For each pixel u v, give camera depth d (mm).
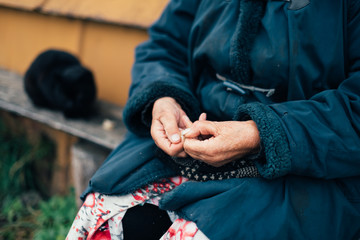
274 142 842
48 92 2229
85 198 1067
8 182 2588
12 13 2891
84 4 2355
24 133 2809
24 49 2904
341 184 957
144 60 1308
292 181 925
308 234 875
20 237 2164
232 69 1053
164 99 1095
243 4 1023
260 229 857
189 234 883
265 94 1046
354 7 940
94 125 2148
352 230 921
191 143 903
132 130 1153
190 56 1201
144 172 991
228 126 902
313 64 966
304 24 940
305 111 888
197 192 907
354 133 864
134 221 991
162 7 2049
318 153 856
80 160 2084
